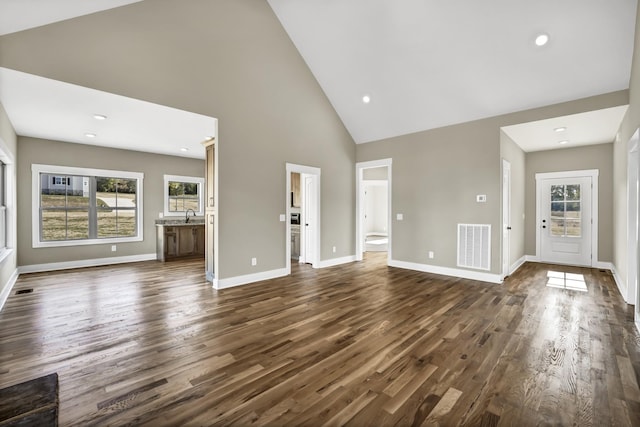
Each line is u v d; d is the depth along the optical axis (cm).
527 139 531
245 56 446
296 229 666
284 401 178
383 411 169
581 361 224
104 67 314
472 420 162
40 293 398
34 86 297
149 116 400
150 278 486
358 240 662
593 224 575
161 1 356
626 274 381
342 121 620
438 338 265
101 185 614
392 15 400
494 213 463
